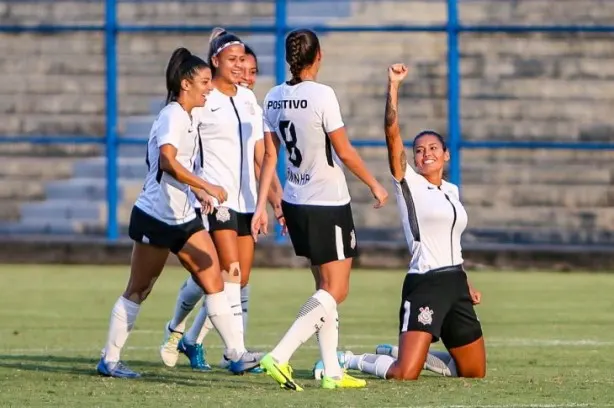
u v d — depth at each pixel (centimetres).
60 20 8569
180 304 3020
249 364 2877
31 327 4078
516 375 2922
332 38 8144
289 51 2683
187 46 8275
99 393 2594
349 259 2698
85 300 4925
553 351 3466
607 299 5000
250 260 3092
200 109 3008
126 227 7344
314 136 2648
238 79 3052
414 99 7838
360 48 8088
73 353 3403
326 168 2667
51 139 6581
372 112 7756
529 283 5662
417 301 2794
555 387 2694
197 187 2684
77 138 6569
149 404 2441
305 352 3475
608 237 7131
